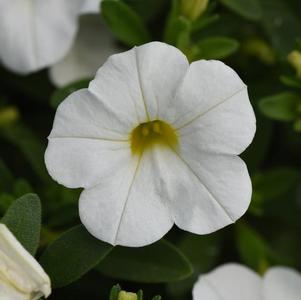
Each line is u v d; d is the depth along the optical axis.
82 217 0.11
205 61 0.11
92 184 0.11
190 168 0.12
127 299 0.11
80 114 0.11
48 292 0.10
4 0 0.14
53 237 0.14
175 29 0.13
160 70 0.11
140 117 0.12
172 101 0.11
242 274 0.14
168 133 0.12
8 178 0.14
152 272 0.12
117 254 0.13
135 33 0.14
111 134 0.12
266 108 0.14
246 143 0.11
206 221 0.12
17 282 0.10
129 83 0.11
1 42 0.14
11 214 0.11
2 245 0.10
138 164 0.12
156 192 0.12
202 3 0.13
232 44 0.14
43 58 0.14
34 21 0.14
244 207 0.11
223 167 0.11
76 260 0.11
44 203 0.14
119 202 0.12
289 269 0.14
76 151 0.11
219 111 0.11
